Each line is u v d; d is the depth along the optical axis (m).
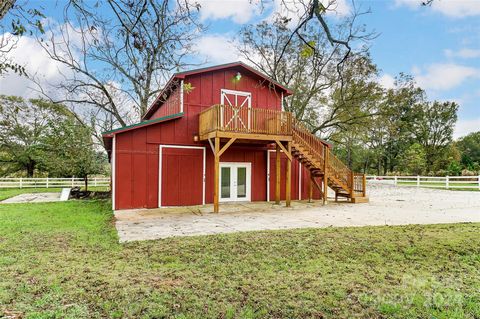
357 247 6.20
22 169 31.94
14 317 3.19
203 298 3.77
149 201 12.41
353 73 18.25
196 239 6.88
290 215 10.63
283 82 22.83
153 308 3.50
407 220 9.63
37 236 7.13
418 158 41.66
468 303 3.66
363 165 48.66
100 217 10.08
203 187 13.48
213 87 13.56
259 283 4.28
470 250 6.04
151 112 18.62
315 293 3.95
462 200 15.53
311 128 25.22
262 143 13.97
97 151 19.75
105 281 4.29
